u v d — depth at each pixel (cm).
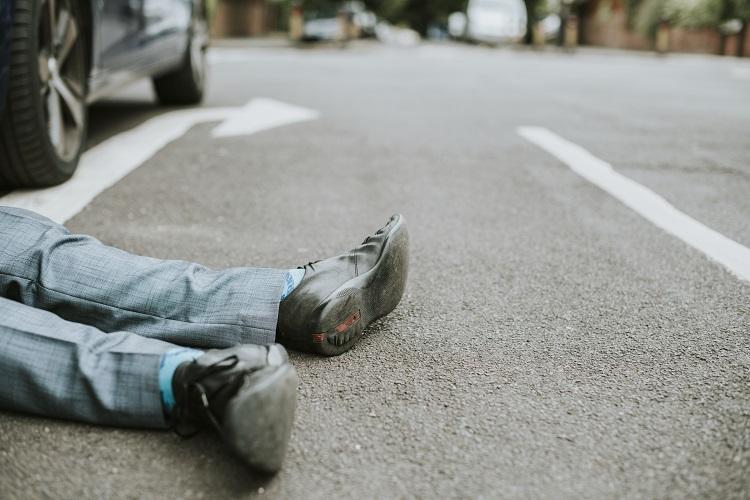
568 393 179
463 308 232
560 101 820
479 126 615
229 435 135
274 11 3953
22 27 300
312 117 632
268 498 140
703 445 158
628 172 442
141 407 157
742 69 1539
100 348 162
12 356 159
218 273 188
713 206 365
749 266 276
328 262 192
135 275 182
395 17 5719
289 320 186
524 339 210
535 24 3397
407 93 858
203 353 156
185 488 142
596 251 293
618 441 159
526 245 300
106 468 147
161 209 337
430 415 168
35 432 158
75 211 326
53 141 348
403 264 200
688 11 2566
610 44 3353
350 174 423
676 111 741
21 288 178
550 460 152
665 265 276
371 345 203
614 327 220
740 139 570
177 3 588
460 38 4341
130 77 474
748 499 139
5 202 331
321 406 171
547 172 440
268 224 320
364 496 140
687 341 210
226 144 498
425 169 442
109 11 413
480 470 149
